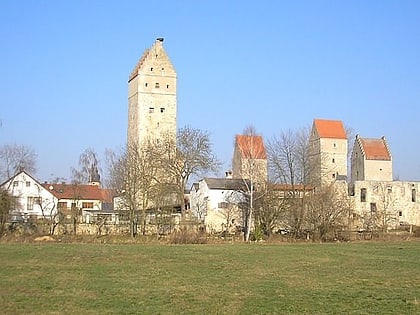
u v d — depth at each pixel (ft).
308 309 76.13
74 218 247.29
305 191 260.62
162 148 315.78
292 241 234.58
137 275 111.24
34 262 130.41
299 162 279.08
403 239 248.73
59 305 77.51
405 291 92.53
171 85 385.70
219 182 321.32
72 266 124.47
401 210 342.23
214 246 196.03
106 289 92.02
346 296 86.94
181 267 126.82
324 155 431.84
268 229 255.91
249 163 288.92
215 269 123.85
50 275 108.99
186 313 72.84
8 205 233.55
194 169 302.45
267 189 262.47
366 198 336.08
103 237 228.22
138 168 283.59
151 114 380.58
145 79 381.19
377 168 424.46
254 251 174.91
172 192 298.15
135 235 242.37
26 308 75.15
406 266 133.59
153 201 295.07
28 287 93.09
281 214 256.73
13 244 186.60
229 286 97.40
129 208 259.80
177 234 221.87
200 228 262.67
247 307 77.30
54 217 247.50
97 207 371.15
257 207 258.57
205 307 77.05
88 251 158.81
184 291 90.89
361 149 427.74
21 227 235.61
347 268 128.88
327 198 253.65
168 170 298.76
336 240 242.17
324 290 93.30
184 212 293.84
